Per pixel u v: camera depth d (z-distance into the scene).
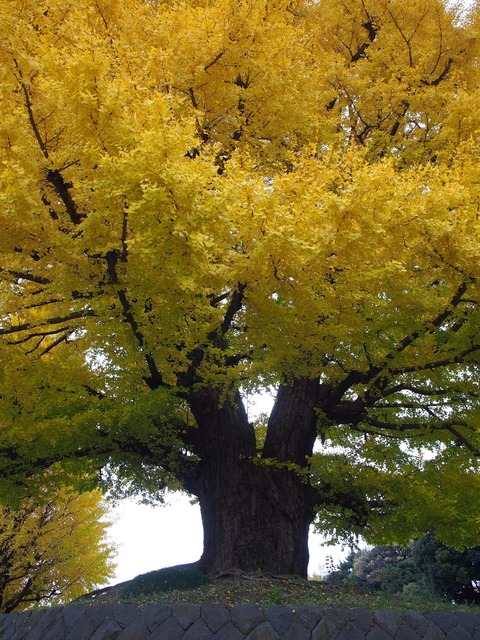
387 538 8.01
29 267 5.91
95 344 6.46
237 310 5.62
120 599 5.71
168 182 4.21
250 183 4.65
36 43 4.67
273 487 7.02
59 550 13.67
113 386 6.49
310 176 5.63
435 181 5.79
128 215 4.36
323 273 5.25
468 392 6.87
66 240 4.81
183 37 6.23
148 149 4.27
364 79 8.62
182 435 7.49
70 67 4.48
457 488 7.46
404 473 7.83
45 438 6.25
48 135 5.36
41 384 6.20
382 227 5.15
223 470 7.09
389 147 8.36
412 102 8.40
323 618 4.83
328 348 5.84
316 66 8.24
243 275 5.00
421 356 6.35
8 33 4.93
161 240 4.46
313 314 5.32
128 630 4.92
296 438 7.47
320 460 7.65
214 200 4.43
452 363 6.45
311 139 7.69
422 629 4.96
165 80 6.29
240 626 4.76
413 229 5.31
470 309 6.02
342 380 7.21
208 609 4.92
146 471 7.65
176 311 5.13
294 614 4.85
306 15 9.80
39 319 6.46
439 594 16.22
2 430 6.21
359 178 4.93
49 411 6.39
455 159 6.36
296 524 6.99
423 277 6.04
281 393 7.93
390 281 5.41
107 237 4.92
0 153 4.80
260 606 5.00
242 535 6.72
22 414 6.20
